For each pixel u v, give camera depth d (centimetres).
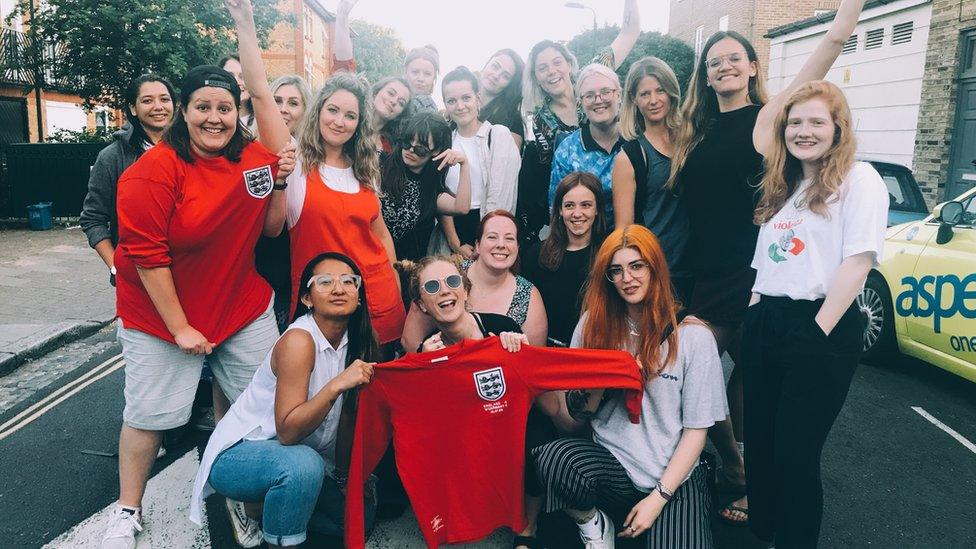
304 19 3634
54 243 1119
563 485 283
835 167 260
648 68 368
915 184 757
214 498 352
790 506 271
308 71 3822
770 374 282
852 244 252
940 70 1120
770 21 2058
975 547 318
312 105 345
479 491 291
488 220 335
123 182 283
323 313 284
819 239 263
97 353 602
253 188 306
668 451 288
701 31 2503
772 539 318
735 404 379
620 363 283
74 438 425
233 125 291
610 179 410
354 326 299
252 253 328
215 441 290
